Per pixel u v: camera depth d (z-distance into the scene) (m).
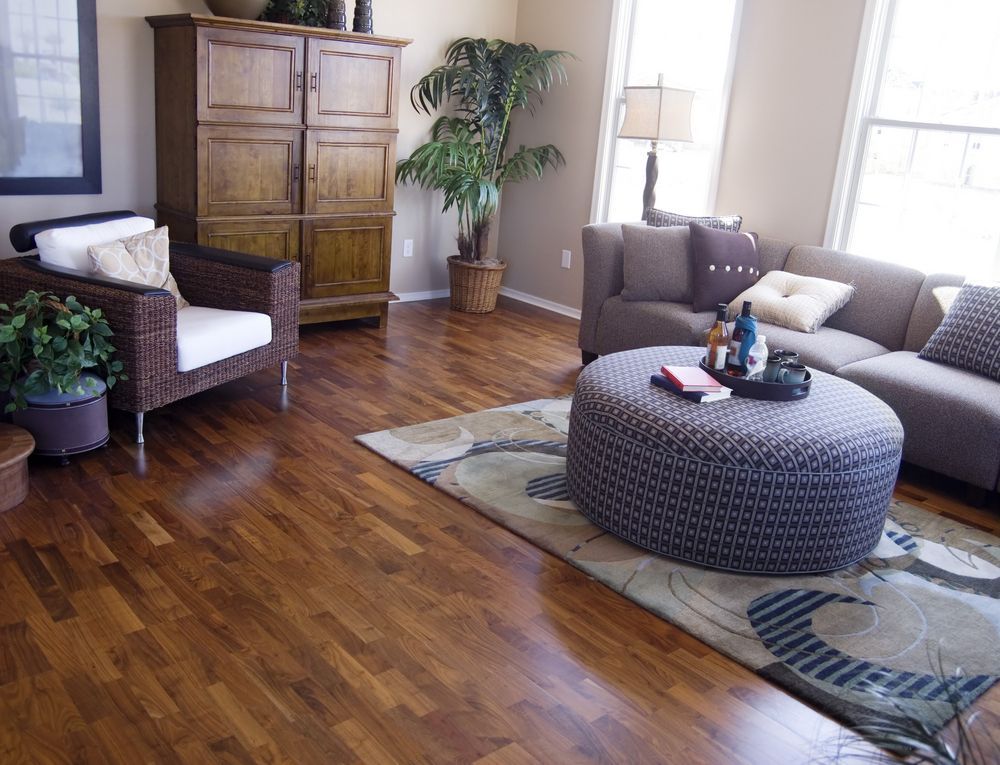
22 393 2.87
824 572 2.66
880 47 4.20
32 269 3.31
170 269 3.93
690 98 4.54
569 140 5.66
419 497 2.99
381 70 4.64
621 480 2.70
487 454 3.37
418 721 1.92
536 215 5.97
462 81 5.29
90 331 3.01
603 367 3.05
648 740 1.92
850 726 2.01
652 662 2.20
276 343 3.81
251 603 2.32
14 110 4.01
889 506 3.02
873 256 4.37
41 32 4.00
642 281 4.32
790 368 2.93
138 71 4.34
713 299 4.21
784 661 2.22
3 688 1.92
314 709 1.94
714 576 2.61
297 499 2.92
